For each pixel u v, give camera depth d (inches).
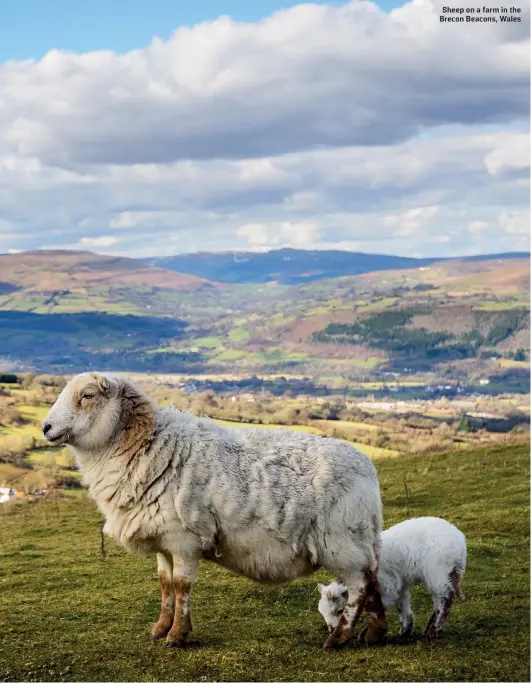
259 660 344.5
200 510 346.3
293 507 346.3
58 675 326.3
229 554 355.9
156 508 346.6
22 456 2096.5
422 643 377.7
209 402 2812.5
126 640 370.6
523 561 575.8
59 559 616.4
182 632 358.6
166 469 349.1
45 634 385.4
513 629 405.4
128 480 350.3
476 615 432.5
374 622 374.3
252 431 372.8
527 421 3275.1
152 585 501.4
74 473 1859.0
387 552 394.9
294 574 359.6
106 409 354.6
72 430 352.2
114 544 676.7
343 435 2279.8
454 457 1098.1
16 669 332.8
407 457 1154.7
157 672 328.8
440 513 770.2
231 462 353.7
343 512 350.9
